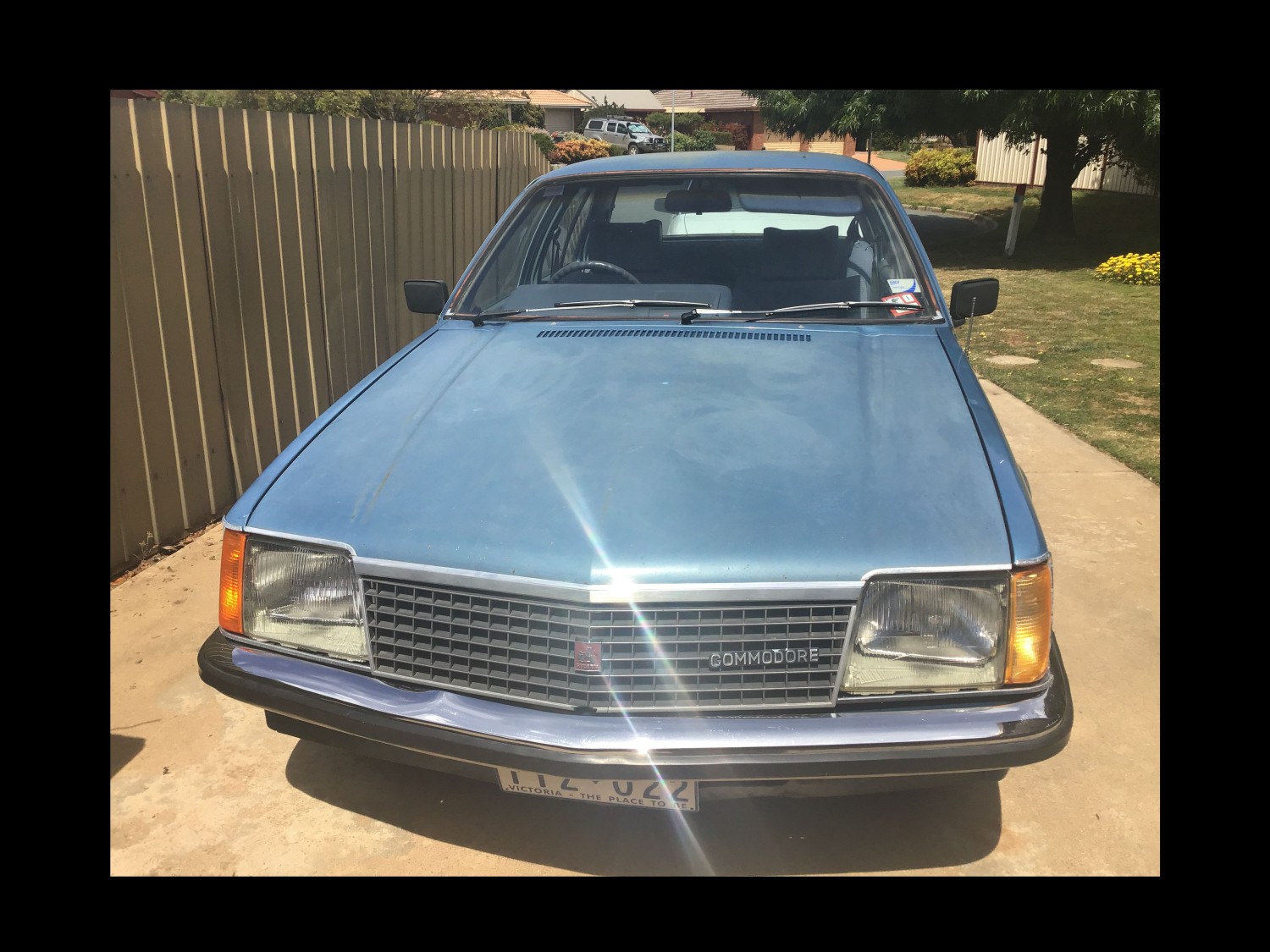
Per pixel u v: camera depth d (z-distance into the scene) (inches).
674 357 110.4
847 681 80.3
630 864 95.2
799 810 103.0
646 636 79.8
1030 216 755.4
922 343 115.6
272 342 190.9
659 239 138.9
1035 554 80.7
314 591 88.2
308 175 199.5
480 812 102.8
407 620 85.3
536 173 388.8
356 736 86.7
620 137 1802.4
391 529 86.4
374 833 99.6
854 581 79.3
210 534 173.6
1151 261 463.5
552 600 80.4
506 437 95.4
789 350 112.4
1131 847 97.4
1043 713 79.9
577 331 120.1
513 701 82.7
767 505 84.2
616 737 79.2
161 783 106.8
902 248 129.6
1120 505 185.0
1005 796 105.1
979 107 550.9
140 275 154.8
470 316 129.1
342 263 215.3
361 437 99.3
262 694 88.8
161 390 162.1
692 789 81.0
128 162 150.6
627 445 92.3
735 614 79.6
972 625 80.0
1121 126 523.5
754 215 135.9
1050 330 353.7
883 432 94.5
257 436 188.2
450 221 279.4
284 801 104.3
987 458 90.8
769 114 697.0
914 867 94.7
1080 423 236.7
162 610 144.3
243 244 179.3
